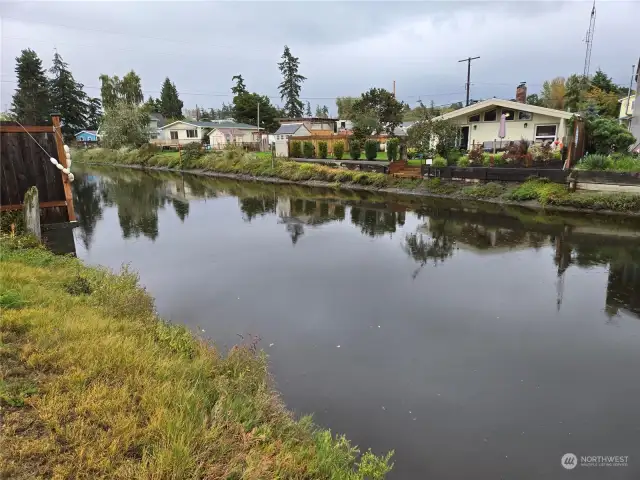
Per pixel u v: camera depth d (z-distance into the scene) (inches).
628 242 482.0
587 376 223.5
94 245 496.4
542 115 973.8
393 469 159.2
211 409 149.9
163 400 140.7
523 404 199.9
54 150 371.9
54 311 195.9
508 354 245.6
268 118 2650.1
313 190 997.2
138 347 183.5
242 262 428.5
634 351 249.1
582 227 557.3
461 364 234.4
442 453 168.2
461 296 335.0
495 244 493.0
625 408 197.2
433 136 927.7
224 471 116.5
